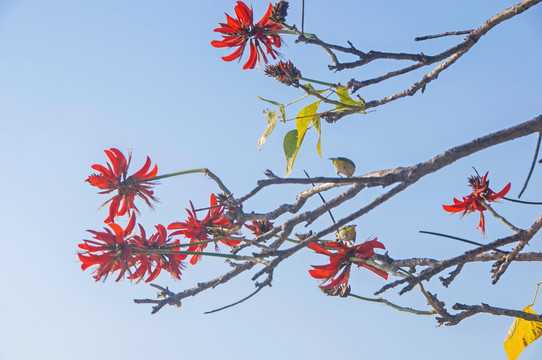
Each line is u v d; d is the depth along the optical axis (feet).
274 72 7.83
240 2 8.16
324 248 7.45
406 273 7.46
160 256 8.03
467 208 7.45
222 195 7.60
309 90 7.76
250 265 7.40
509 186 7.36
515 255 6.90
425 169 6.43
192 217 8.11
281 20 8.02
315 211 7.00
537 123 6.37
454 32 7.74
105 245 7.86
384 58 7.54
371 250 7.42
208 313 6.59
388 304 7.57
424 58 7.63
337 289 7.51
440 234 6.80
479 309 7.45
